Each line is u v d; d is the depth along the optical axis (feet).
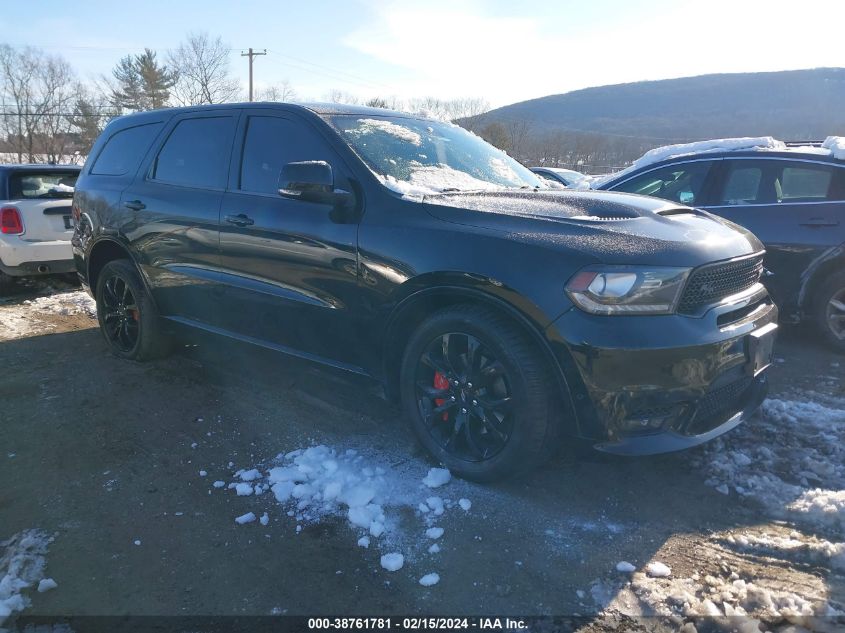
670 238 8.87
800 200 16.22
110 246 15.72
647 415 8.57
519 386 8.78
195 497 9.57
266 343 12.33
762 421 11.80
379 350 10.41
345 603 7.31
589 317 8.26
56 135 167.22
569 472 10.13
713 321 8.78
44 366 15.62
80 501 9.50
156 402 13.21
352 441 11.25
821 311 16.20
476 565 7.94
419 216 9.81
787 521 8.80
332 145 11.10
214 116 13.39
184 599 7.41
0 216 22.86
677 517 8.94
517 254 8.75
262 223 11.57
